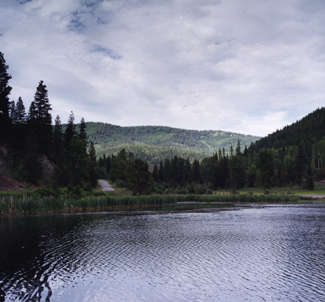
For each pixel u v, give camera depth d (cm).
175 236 4038
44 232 4338
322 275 2380
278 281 2245
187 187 14075
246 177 17588
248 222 5406
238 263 2720
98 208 7988
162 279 2297
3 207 6328
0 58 9138
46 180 9750
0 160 8850
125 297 1952
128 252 3141
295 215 6500
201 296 1967
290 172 16700
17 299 1900
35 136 9906
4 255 2997
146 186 11688
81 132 12656
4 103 9269
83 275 2384
